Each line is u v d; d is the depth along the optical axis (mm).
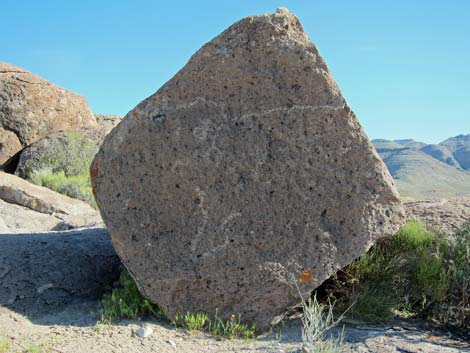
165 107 4688
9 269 5047
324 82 4613
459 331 4484
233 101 4680
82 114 18578
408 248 5504
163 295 4484
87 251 5598
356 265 5070
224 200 4590
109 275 5441
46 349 3773
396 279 5148
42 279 5055
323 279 4500
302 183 4598
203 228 4566
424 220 6422
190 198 4609
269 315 4477
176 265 4496
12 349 3797
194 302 4500
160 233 4582
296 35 4684
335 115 4602
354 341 4090
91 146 16734
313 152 4613
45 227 9961
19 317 4512
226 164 4625
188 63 4707
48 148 16328
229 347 4012
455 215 6543
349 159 4598
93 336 4074
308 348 3764
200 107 4688
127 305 4668
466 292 4840
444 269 5031
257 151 4625
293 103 4637
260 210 4578
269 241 4527
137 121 4672
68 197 12305
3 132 16859
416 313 4816
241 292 4488
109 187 4648
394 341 4090
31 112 17266
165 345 3994
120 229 4582
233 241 4531
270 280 4480
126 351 3820
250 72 4656
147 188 4637
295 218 4559
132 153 4664
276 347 3982
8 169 16812
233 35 4695
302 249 4523
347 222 4562
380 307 4688
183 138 4652
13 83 17219
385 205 4605
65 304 4930
